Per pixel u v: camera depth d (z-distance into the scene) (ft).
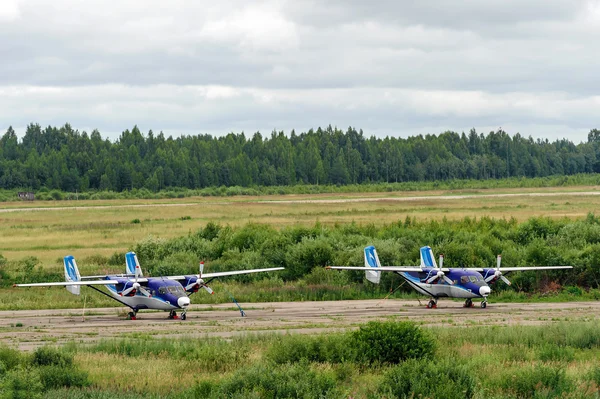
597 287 196.54
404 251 220.43
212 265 216.74
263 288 193.06
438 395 68.18
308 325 134.21
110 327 135.64
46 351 90.27
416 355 91.35
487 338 109.19
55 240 296.71
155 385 77.46
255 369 72.95
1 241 295.48
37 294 183.01
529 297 187.93
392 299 187.32
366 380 79.41
